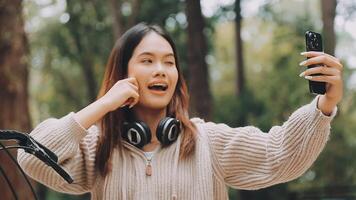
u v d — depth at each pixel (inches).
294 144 93.8
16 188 347.6
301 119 92.8
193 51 522.3
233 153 99.4
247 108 761.0
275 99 759.1
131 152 100.1
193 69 519.2
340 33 829.8
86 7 730.8
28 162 96.0
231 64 1090.7
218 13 729.6
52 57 821.9
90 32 756.6
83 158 101.3
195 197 97.0
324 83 89.9
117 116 101.8
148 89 100.7
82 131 95.2
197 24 522.9
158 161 99.0
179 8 680.4
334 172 583.5
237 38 780.0
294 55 762.8
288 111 749.3
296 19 797.2
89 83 776.3
